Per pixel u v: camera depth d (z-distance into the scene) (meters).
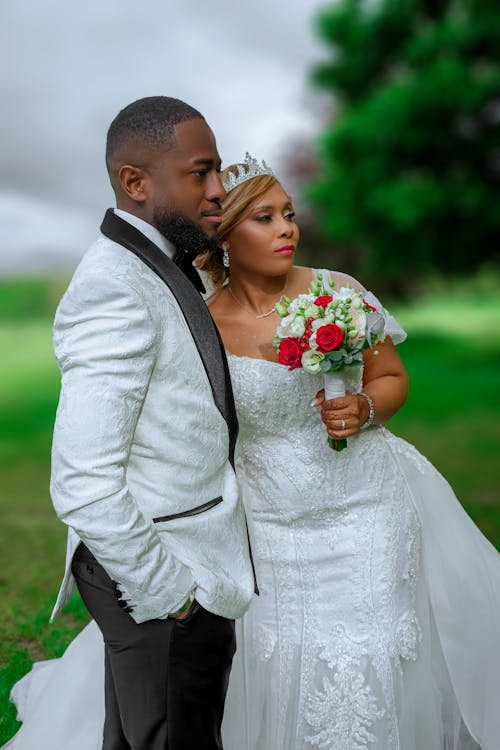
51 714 3.06
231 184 2.86
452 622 2.98
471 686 2.95
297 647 2.87
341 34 25.09
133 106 2.34
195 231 2.35
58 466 2.11
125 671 2.27
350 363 2.63
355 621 2.81
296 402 2.86
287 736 2.86
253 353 2.92
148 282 2.23
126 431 2.13
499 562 3.15
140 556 2.11
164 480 2.28
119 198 2.37
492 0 22.28
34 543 6.20
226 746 2.90
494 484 7.70
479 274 25.05
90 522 2.08
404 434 11.13
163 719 2.25
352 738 2.73
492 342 26.09
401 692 2.77
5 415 14.50
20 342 29.08
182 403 2.27
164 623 2.22
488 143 21.88
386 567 2.83
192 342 2.30
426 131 21.75
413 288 36.91
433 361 21.97
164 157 2.29
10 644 4.23
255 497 2.98
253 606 2.95
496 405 13.88
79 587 2.38
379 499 2.90
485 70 22.48
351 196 23.09
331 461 2.89
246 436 2.96
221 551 2.36
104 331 2.13
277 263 2.87
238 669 2.93
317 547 2.89
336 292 2.79
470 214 21.95
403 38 24.55
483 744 2.92
